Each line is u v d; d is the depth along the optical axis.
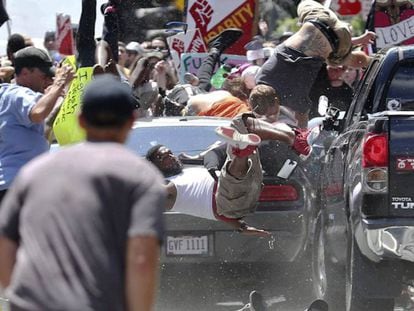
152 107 40.28
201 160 28.92
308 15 36.75
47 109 24.98
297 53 36.25
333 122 29.00
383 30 42.66
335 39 36.44
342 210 25.50
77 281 13.08
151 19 50.84
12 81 37.62
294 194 28.34
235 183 26.75
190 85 42.22
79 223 13.21
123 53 48.12
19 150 25.67
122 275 13.23
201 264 28.41
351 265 24.08
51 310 13.00
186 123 31.33
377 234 22.92
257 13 46.41
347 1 44.78
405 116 23.00
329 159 28.02
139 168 13.40
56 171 13.45
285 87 36.31
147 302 13.04
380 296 23.77
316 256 28.42
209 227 27.86
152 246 13.10
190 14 46.16
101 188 13.30
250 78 39.06
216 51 44.78
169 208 27.70
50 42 54.41
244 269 28.73
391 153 23.02
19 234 13.56
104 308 13.07
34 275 13.13
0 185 25.62
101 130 13.93
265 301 28.06
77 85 27.20
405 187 22.97
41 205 13.30
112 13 38.97
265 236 27.91
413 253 22.81
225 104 36.38
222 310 28.30
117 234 13.26
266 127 27.11
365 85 26.83
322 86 41.41
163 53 49.84
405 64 24.64
